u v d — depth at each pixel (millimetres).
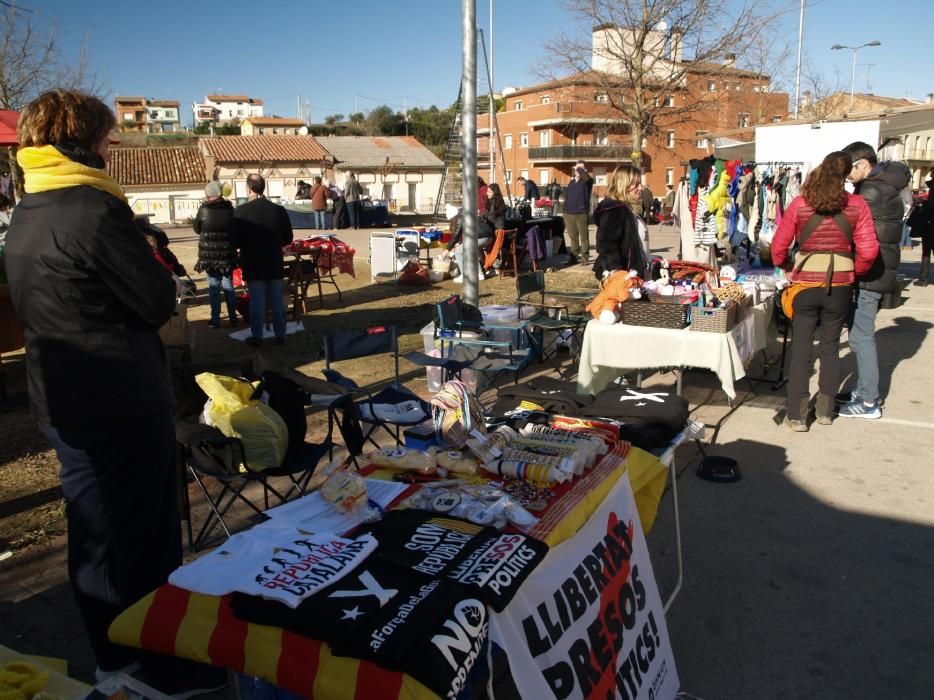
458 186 21078
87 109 2221
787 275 6555
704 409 5680
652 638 2508
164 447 2396
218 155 34938
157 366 2377
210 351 7527
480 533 2076
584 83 22609
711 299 4855
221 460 3354
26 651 2865
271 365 3926
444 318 5789
